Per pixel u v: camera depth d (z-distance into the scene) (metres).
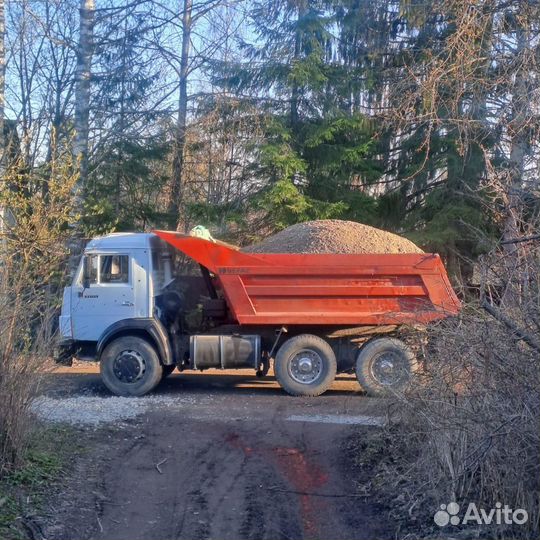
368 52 18.16
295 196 17.66
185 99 19.98
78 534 5.80
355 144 18.41
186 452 7.93
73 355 11.46
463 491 5.79
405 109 12.34
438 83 11.84
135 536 5.86
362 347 10.94
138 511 6.36
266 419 9.36
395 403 7.17
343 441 8.28
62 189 9.80
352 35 18.44
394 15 17.77
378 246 11.57
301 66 17.92
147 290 11.30
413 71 13.19
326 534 5.95
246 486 6.97
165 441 8.29
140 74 19.72
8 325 6.59
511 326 5.41
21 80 21.20
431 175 17.72
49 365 6.96
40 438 7.45
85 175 16.98
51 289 11.80
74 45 18.84
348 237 11.68
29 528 5.71
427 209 17.42
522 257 5.77
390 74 17.62
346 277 11.02
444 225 16.03
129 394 11.22
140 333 11.40
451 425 5.82
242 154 19.42
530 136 9.64
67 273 12.97
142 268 11.34
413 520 5.98
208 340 11.26
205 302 11.62
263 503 6.56
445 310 6.78
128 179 19.70
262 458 7.77
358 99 18.62
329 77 18.47
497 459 5.51
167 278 11.89
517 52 10.95
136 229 19.84
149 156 19.59
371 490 6.78
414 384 6.77
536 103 9.75
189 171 20.23
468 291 7.21
